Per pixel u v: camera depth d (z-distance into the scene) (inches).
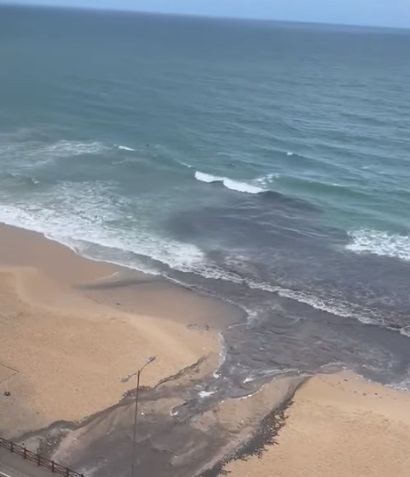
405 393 1112.2
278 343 1250.0
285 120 3043.8
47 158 2278.5
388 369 1184.8
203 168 2220.7
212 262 1560.0
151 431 981.2
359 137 2748.5
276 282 1480.1
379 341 1269.7
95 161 2261.3
